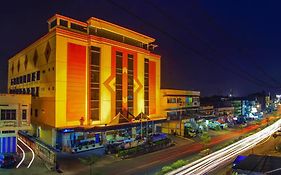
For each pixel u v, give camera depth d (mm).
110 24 57844
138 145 52188
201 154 44719
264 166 27703
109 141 54406
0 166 38344
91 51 52969
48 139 51719
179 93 82625
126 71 60625
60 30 48875
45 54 52562
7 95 41875
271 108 174750
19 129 42844
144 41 68062
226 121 101562
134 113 62656
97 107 53969
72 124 49906
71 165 40500
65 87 49281
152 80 69938
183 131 70562
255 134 68250
